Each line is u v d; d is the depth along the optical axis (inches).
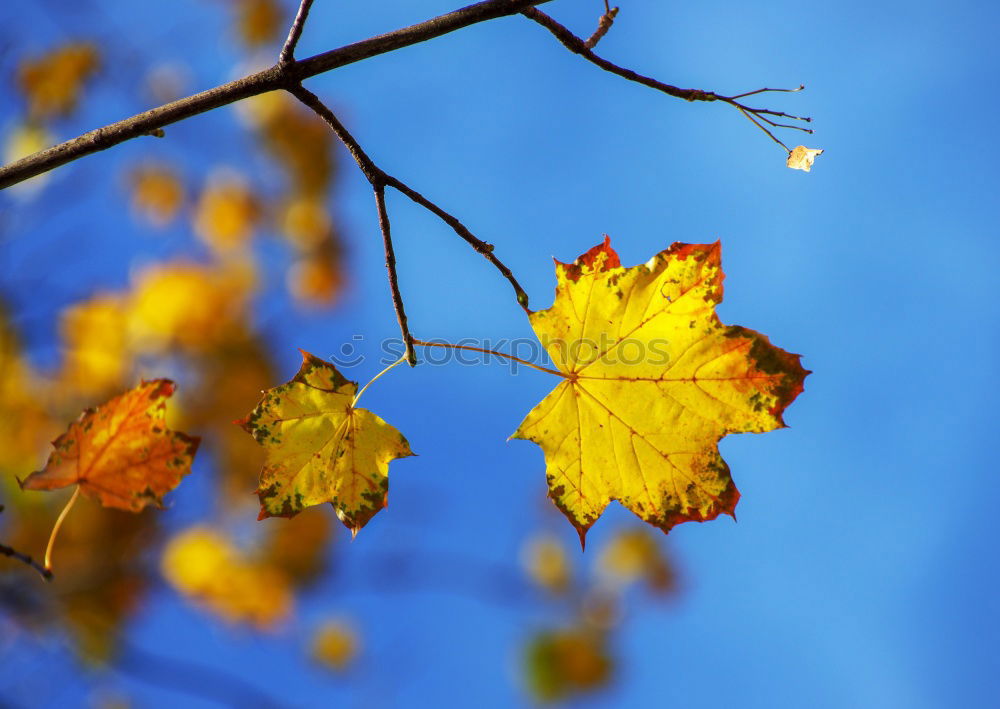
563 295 47.2
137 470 46.8
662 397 47.4
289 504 47.0
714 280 47.1
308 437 47.1
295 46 45.3
